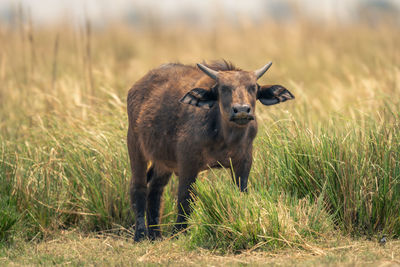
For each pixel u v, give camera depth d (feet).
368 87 122.62
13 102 133.28
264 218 73.67
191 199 80.74
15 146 104.42
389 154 81.20
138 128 87.04
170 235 83.15
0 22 152.05
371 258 67.46
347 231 77.97
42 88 136.15
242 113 71.97
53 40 189.26
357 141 84.07
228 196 75.36
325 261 66.33
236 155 79.56
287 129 90.68
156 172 89.30
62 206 91.40
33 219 87.76
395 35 216.54
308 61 197.98
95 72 133.69
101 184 92.73
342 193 80.64
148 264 68.39
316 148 84.33
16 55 158.10
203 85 81.20
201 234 75.61
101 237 86.84
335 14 237.25
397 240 75.56
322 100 135.03
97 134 100.58
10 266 71.05
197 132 78.69
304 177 83.30
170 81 86.43
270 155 88.43
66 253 77.56
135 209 86.74
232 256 70.74
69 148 98.07
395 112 93.56
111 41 236.02
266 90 79.87
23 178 91.04
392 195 78.23
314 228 76.02
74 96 119.65
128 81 131.03
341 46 213.87
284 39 231.71
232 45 241.76
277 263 66.08
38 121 111.96
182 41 260.62
